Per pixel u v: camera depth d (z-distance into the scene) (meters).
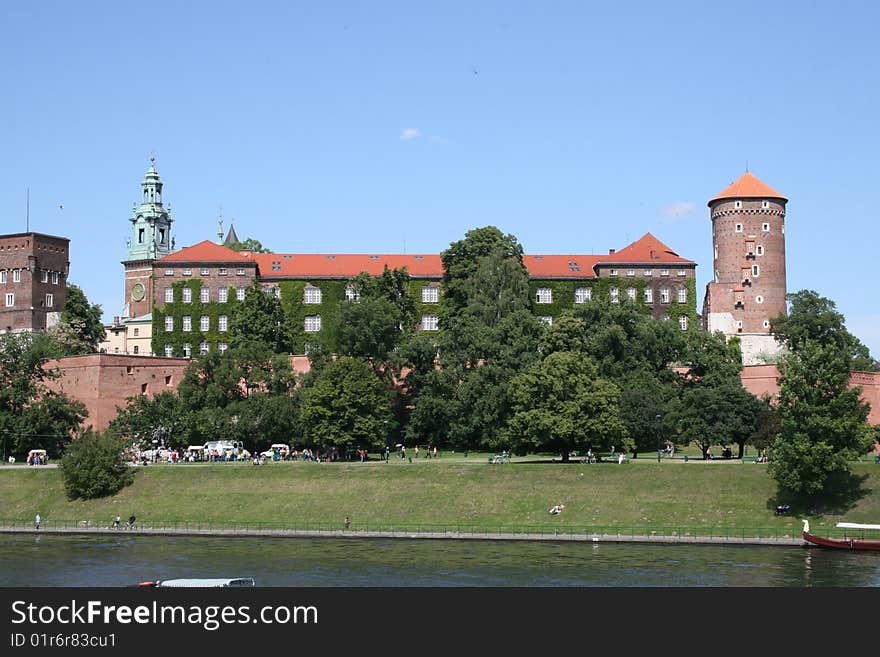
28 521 120.69
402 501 119.19
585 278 199.75
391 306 167.62
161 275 198.12
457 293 190.00
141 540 110.00
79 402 154.00
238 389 153.75
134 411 149.12
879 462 120.19
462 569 91.88
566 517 113.00
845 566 92.06
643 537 104.50
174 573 92.00
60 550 104.25
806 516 109.56
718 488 115.25
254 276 197.75
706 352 156.88
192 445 147.50
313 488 123.38
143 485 127.12
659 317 198.38
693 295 199.12
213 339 196.25
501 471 122.81
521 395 132.25
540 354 154.50
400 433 155.12
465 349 159.50
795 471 108.50
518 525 111.12
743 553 98.44
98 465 126.81
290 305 198.25
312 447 147.12
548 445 131.00
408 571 91.31
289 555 99.50
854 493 111.44
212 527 115.06
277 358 156.12
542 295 199.75
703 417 135.25
